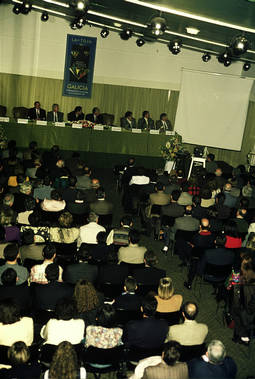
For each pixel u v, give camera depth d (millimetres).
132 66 14500
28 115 13102
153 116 15023
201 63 14656
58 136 12250
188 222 7070
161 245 8398
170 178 9344
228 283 6027
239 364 5402
